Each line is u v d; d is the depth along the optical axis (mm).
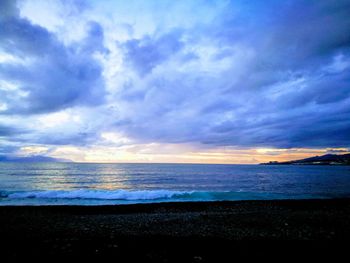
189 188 32156
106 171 70688
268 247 7332
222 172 73938
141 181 41438
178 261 6086
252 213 13914
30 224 10734
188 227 10422
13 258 6188
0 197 20406
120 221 11688
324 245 7562
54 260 6062
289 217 12711
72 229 9812
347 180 47531
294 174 69500
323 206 16375
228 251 6934
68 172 63938
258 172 78438
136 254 6590
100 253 6625
